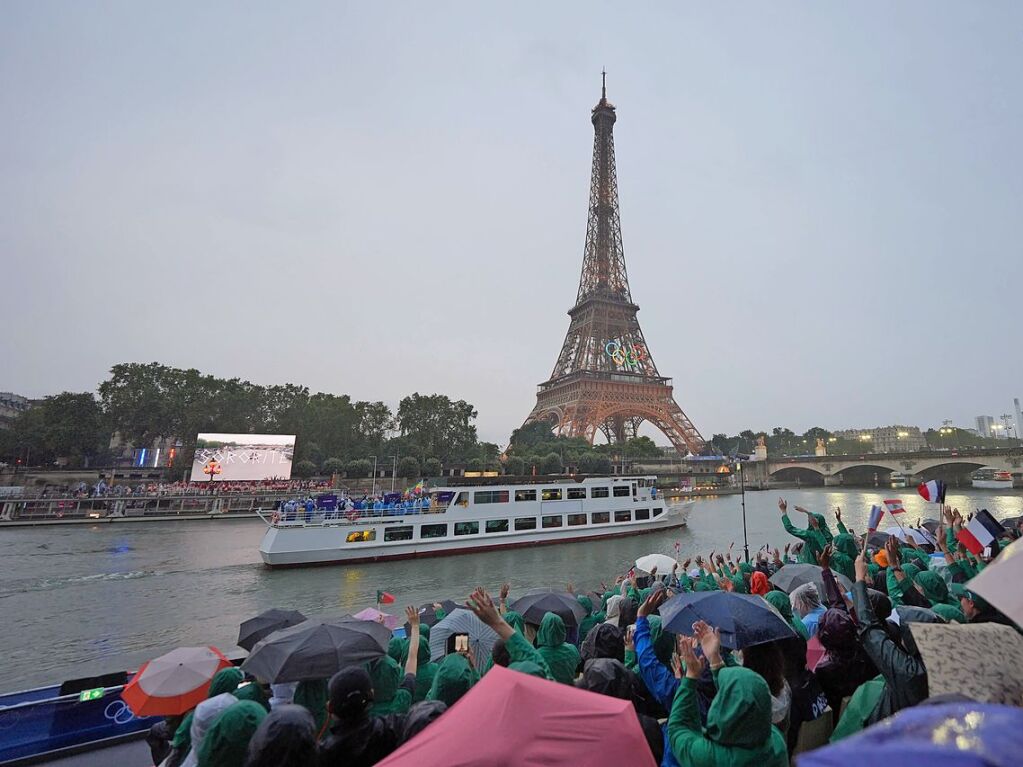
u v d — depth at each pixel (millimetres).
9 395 187625
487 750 3434
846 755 1705
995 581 3098
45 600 33031
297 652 7348
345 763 4695
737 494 132250
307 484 98938
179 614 30250
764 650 5836
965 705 1938
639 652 6621
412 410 130375
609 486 55125
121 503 79000
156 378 118875
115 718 11172
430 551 45125
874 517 11289
